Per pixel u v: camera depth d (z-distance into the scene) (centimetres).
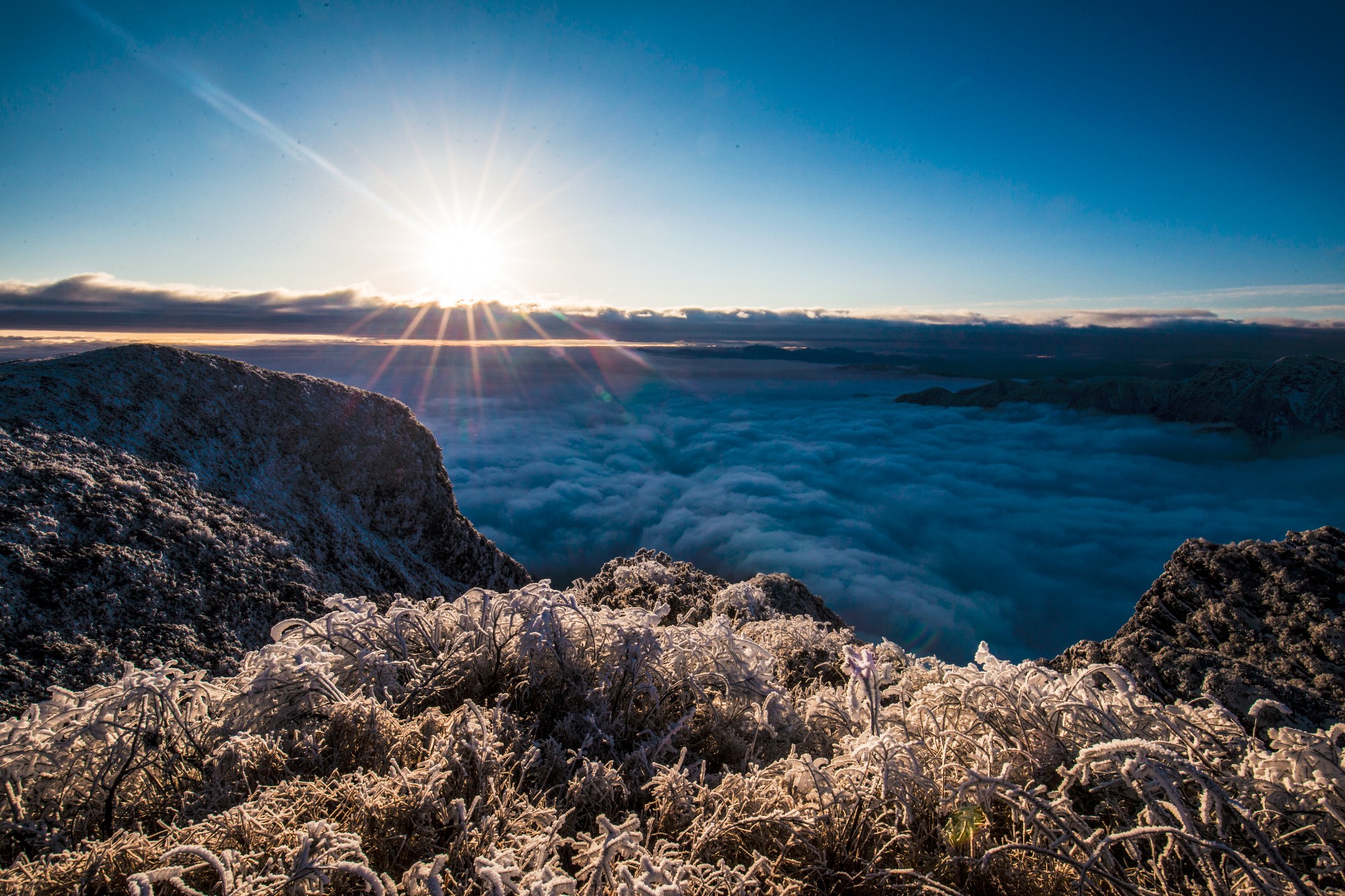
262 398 781
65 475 532
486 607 333
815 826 204
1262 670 414
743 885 173
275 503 692
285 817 187
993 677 264
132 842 176
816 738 302
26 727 227
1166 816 198
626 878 155
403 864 182
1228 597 488
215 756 229
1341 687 386
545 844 177
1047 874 187
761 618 663
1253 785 202
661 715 295
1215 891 167
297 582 605
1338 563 476
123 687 244
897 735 239
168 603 504
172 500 586
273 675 260
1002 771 210
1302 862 188
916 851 197
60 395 608
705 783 245
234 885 155
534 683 298
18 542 465
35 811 219
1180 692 423
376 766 228
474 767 216
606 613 357
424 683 292
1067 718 246
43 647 424
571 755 254
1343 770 192
